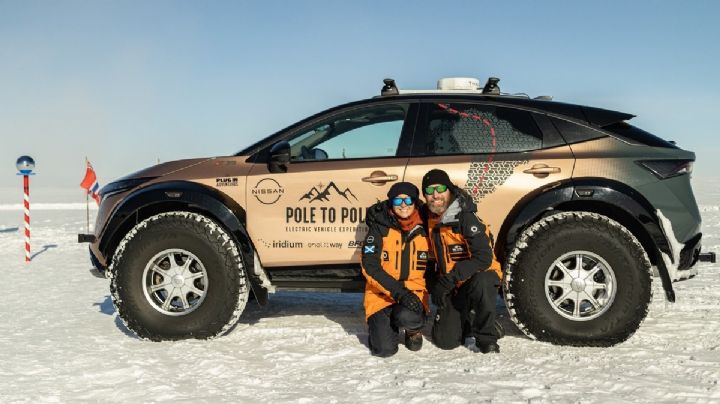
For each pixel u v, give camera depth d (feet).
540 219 12.75
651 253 12.92
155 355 12.18
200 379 10.73
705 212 58.80
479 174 12.86
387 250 12.36
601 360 11.48
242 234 13.17
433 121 13.53
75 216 64.44
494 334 12.05
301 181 13.32
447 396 9.58
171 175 13.94
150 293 13.32
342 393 9.90
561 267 12.40
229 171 13.70
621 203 12.31
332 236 13.23
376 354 12.05
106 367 11.34
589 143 12.97
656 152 12.78
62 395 9.89
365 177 13.12
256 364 11.60
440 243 12.23
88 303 17.90
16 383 10.47
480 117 13.43
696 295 17.94
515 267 12.50
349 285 13.38
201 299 13.14
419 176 12.99
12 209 80.23
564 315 12.35
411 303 11.75
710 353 11.86
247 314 16.15
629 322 12.13
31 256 30.45
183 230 13.02
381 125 13.70
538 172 12.71
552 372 10.79
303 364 11.58
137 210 13.39
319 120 13.85
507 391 9.82
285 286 13.58
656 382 10.21
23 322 15.25
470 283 11.97
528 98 13.83
